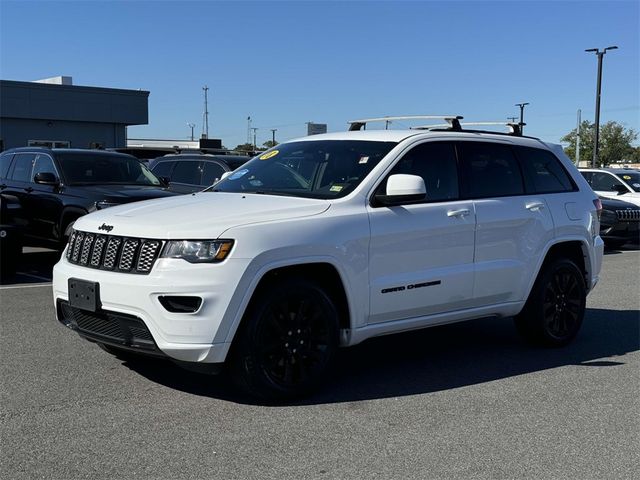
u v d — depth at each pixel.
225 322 4.52
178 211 4.98
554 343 6.62
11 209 11.21
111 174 11.30
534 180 6.55
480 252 5.90
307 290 4.89
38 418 4.56
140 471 3.80
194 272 4.49
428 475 3.82
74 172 10.91
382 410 4.84
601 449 4.22
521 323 6.60
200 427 4.45
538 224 6.33
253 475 3.78
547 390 5.36
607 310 8.59
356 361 6.13
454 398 5.12
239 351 4.66
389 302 5.32
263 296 4.72
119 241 4.80
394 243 5.31
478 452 4.14
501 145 6.39
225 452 4.07
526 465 3.97
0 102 31.20
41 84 32.38
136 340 4.71
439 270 5.62
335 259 4.96
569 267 6.66
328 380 5.53
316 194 5.37
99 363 5.80
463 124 6.89
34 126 32.78
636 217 15.56
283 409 4.81
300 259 4.80
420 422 4.62
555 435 4.43
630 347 6.75
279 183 5.74
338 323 5.09
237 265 4.54
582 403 5.06
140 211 5.12
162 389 5.18
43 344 6.37
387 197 5.27
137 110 35.81
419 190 5.18
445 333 7.24
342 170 5.58
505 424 4.61
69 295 5.02
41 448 4.09
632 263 13.45
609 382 5.58
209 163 12.83
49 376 5.44
